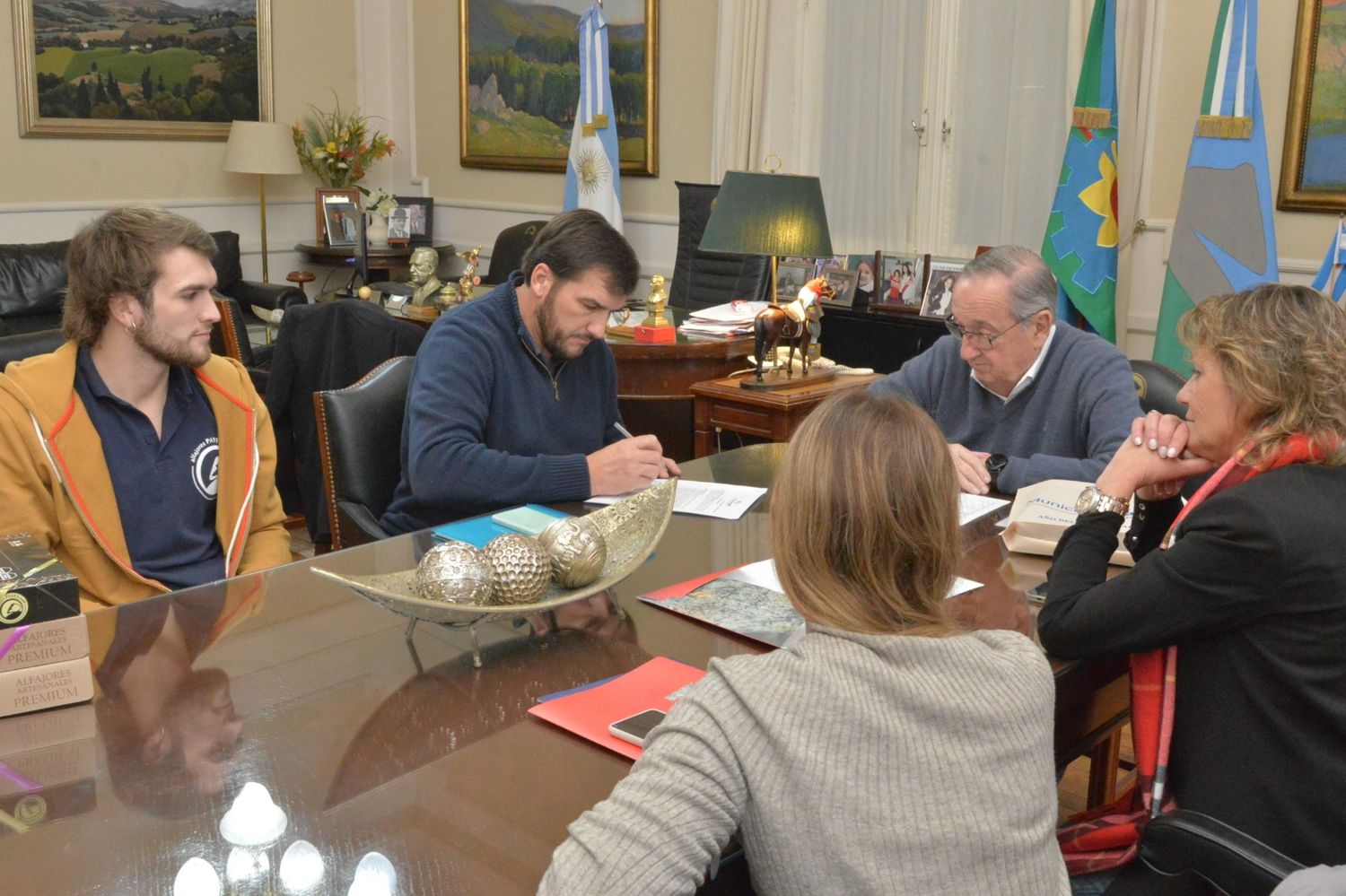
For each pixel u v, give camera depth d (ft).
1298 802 4.33
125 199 22.40
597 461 6.99
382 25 25.04
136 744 3.80
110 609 4.96
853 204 18.03
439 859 3.16
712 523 6.37
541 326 7.64
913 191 17.44
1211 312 4.80
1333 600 4.20
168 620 4.86
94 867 3.10
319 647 4.62
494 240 24.09
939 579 3.18
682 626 4.86
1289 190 14.08
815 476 3.13
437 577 4.52
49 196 21.47
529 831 3.32
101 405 6.49
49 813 3.37
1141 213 15.25
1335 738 4.29
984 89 16.48
